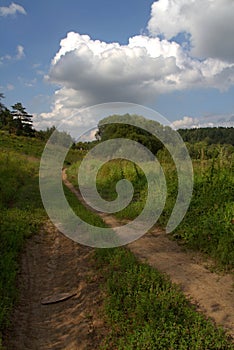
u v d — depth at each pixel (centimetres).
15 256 796
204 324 474
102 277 679
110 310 533
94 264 754
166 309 505
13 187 1870
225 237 802
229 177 1029
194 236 888
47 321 553
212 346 427
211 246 815
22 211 1266
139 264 703
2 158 2653
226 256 742
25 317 560
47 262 820
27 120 8088
